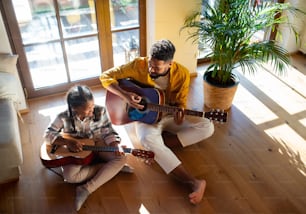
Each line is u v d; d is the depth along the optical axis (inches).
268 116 104.5
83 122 75.3
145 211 74.6
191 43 115.4
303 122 102.1
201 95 114.2
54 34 103.0
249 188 80.4
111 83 83.0
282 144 93.7
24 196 77.4
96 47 111.7
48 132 75.7
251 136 96.4
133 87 83.7
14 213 73.7
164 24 108.5
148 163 84.0
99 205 75.7
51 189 79.1
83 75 115.4
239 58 96.4
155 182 81.5
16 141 74.7
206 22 99.8
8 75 91.4
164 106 81.2
